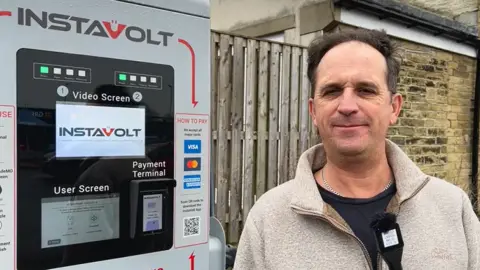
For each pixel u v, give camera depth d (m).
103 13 1.18
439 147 5.23
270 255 1.28
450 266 1.21
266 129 3.80
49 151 1.10
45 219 1.10
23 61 1.07
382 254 1.18
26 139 1.07
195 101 1.35
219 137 3.51
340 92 1.28
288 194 1.35
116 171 1.21
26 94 1.07
